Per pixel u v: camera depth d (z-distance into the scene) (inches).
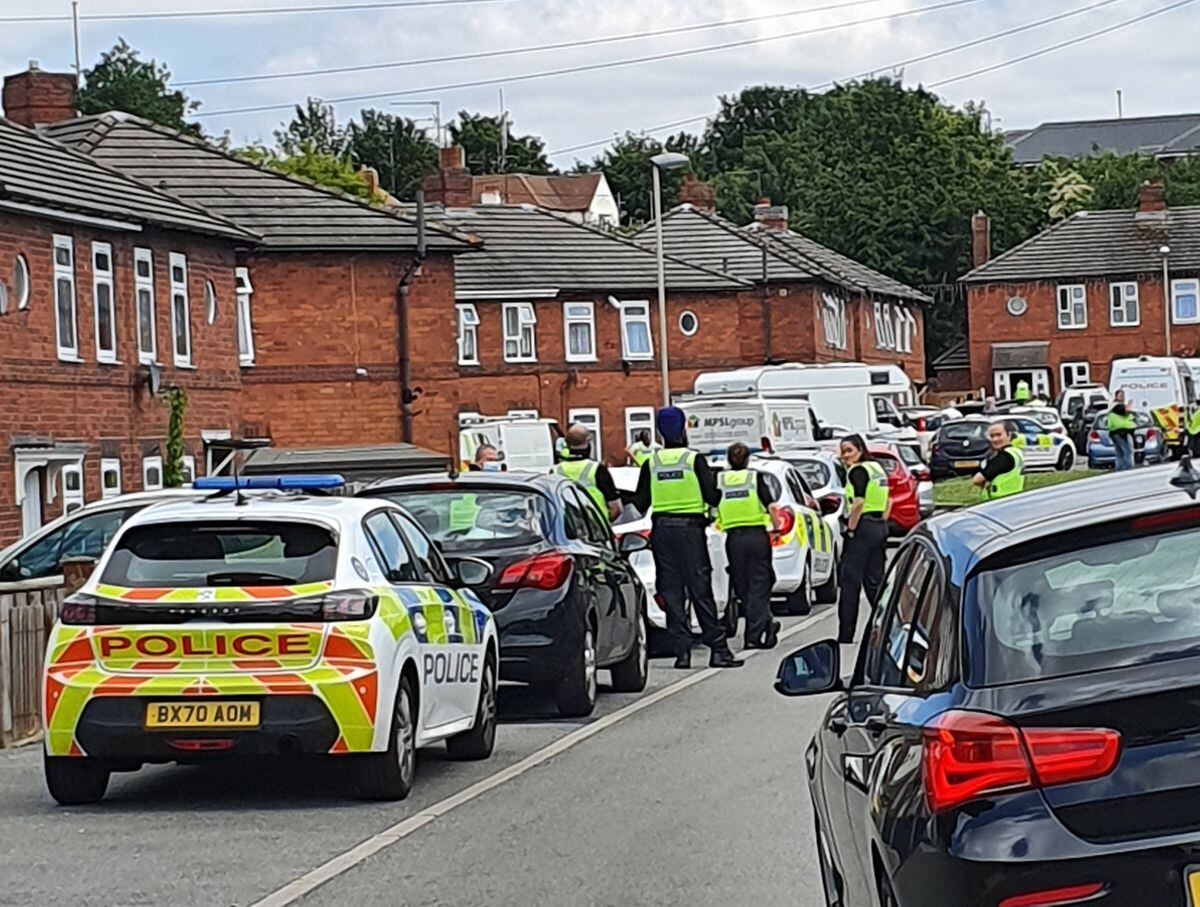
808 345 2514.8
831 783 260.4
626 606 643.5
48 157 1269.7
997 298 3410.4
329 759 427.8
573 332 2220.7
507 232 2274.9
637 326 2251.5
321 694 414.0
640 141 5231.3
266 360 1664.6
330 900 333.4
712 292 2294.5
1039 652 195.6
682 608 727.1
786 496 933.8
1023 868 179.9
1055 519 213.2
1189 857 177.3
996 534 215.0
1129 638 194.7
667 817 408.8
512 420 1648.6
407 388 1700.3
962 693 195.2
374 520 452.4
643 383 2247.8
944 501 1720.0
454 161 2549.2
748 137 5024.6
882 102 3885.3
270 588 419.8
